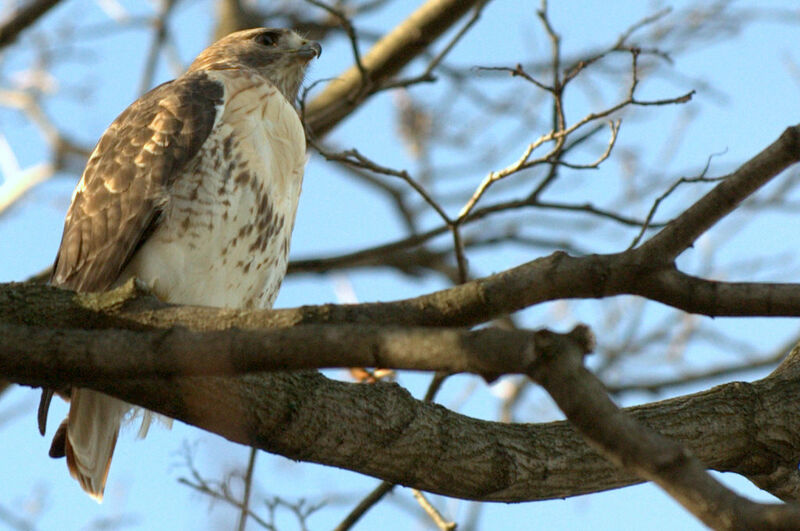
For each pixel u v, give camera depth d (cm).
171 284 911
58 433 910
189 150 916
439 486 723
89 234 929
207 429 686
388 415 702
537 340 460
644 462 455
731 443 745
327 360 495
